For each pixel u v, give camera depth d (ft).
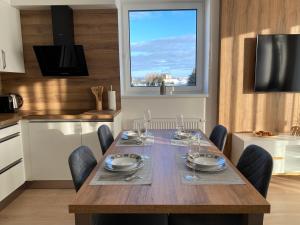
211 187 3.87
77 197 3.57
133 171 4.51
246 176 5.03
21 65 10.14
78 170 4.57
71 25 9.94
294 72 10.28
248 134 10.49
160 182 4.07
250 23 10.16
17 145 8.76
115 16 10.15
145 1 11.21
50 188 9.52
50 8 9.80
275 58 10.17
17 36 9.84
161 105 10.89
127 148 6.11
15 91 10.62
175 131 7.99
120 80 10.75
